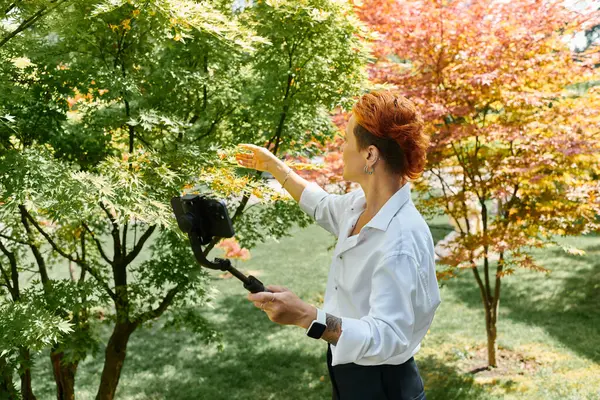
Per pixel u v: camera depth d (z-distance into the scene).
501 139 6.39
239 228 5.43
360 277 1.27
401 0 6.29
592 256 12.70
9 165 2.97
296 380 7.42
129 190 3.10
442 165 6.89
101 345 8.73
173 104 4.59
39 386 7.35
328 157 7.22
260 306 1.09
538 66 6.21
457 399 6.46
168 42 3.76
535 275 11.51
